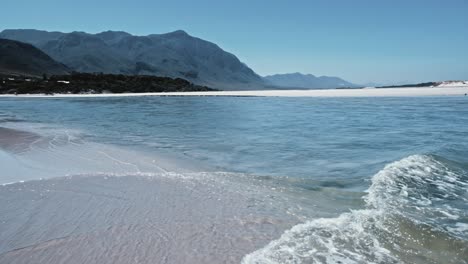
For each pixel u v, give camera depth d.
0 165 7.50
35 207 4.84
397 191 5.52
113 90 63.47
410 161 7.28
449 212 4.63
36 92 57.09
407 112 20.22
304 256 3.42
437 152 8.17
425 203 4.98
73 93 58.69
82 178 6.38
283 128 14.12
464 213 4.59
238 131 13.39
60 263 3.35
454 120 15.79
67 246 3.68
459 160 7.46
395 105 25.94
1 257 3.47
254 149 9.58
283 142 10.70
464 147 8.92
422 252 3.52
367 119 17.02
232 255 3.46
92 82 65.06
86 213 4.62
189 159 8.30
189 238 3.86
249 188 5.81
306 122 16.17
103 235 3.95
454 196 5.28
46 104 32.59
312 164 7.70
